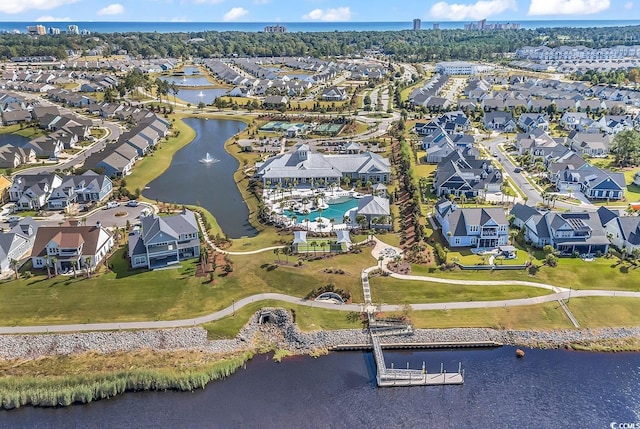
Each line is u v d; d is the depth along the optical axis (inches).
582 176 6358.3
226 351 3558.1
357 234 5064.0
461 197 5979.3
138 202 5989.2
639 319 3848.4
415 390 3235.7
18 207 5748.0
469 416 3043.8
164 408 3107.8
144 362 3435.0
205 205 6023.6
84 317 3821.4
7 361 3432.6
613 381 3316.9
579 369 3420.3
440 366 3452.3
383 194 6141.7
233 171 7273.6
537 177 6870.1
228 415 3051.2
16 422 3019.2
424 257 4574.3
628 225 4739.2
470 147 7770.7
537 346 3627.0
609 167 7303.2
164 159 7775.6
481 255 4638.3
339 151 7869.1
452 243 4815.5
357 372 3395.7
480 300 4015.8
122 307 3924.7
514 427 2967.5
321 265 4414.4
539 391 3233.3
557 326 3784.5
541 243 4771.2
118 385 3228.3
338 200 6013.8
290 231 5157.5
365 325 3782.0
